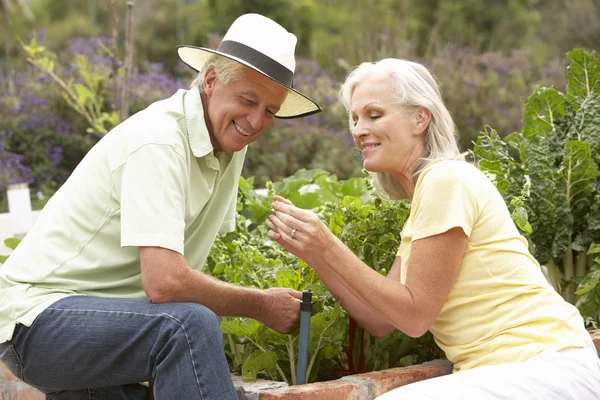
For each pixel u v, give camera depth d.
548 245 3.37
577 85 3.62
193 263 2.70
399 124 2.52
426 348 3.04
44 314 2.34
